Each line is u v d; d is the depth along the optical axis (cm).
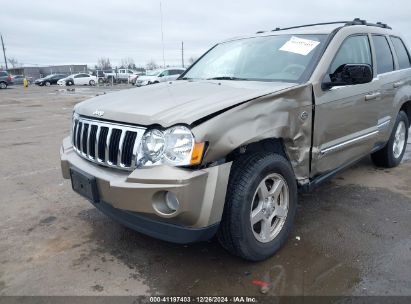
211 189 258
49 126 1038
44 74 7162
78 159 325
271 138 298
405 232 352
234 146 263
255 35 450
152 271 300
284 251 322
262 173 287
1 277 297
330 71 359
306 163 337
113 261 316
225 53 443
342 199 432
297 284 278
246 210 279
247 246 287
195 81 387
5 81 3791
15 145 776
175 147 254
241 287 277
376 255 313
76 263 314
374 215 389
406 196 439
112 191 269
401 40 547
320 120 342
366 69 335
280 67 370
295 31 417
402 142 555
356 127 403
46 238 359
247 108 277
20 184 516
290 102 310
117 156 280
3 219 403
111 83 4103
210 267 303
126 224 294
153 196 253
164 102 292
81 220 396
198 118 254
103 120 299
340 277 284
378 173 525
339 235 347
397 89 490
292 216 327
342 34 391
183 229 262
